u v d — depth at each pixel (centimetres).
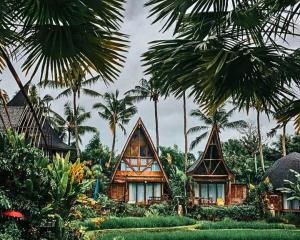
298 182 3206
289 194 3725
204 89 606
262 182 3672
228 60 578
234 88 608
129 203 3672
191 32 634
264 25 525
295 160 3862
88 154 4838
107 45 588
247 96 615
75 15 551
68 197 1119
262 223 3003
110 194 3906
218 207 3553
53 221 1070
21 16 543
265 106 622
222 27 603
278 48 580
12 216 972
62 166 1150
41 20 560
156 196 3931
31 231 1001
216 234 2305
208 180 4006
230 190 4019
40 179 1039
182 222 2875
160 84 614
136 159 3959
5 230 916
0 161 974
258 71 595
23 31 553
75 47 593
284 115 650
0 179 998
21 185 1004
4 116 2783
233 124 5475
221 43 602
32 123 2642
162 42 608
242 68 592
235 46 598
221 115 5538
